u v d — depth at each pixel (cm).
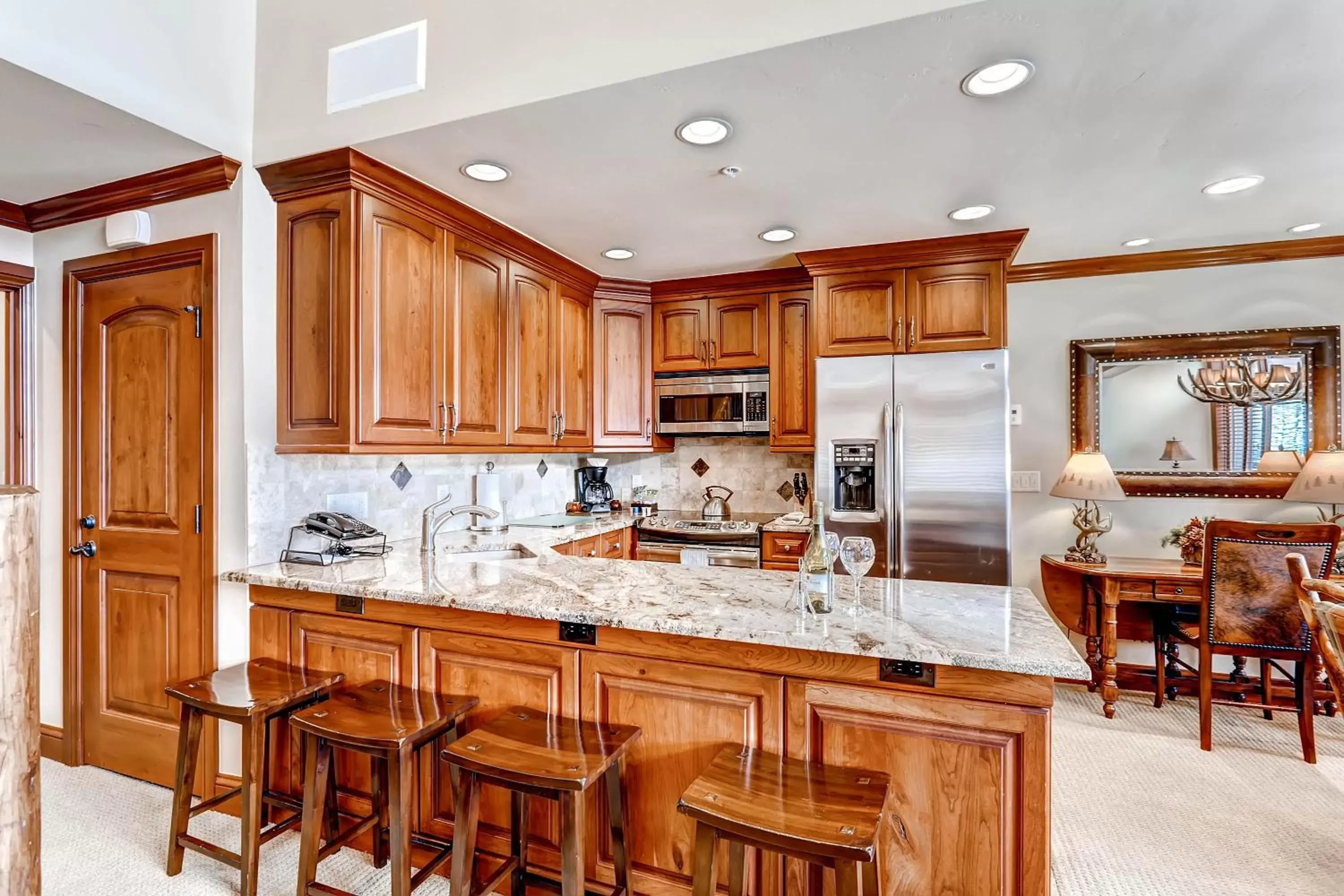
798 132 195
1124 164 217
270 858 201
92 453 253
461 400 263
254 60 225
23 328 262
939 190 240
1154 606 331
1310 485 302
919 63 160
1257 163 217
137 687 246
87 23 181
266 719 179
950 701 144
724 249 317
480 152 209
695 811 129
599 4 173
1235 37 150
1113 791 242
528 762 146
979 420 297
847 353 316
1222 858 203
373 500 284
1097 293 352
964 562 298
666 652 167
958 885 144
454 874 153
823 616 169
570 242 307
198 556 232
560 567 233
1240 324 332
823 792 136
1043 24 146
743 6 158
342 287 215
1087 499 321
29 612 70
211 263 226
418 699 184
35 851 70
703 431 386
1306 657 262
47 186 242
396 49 199
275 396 232
